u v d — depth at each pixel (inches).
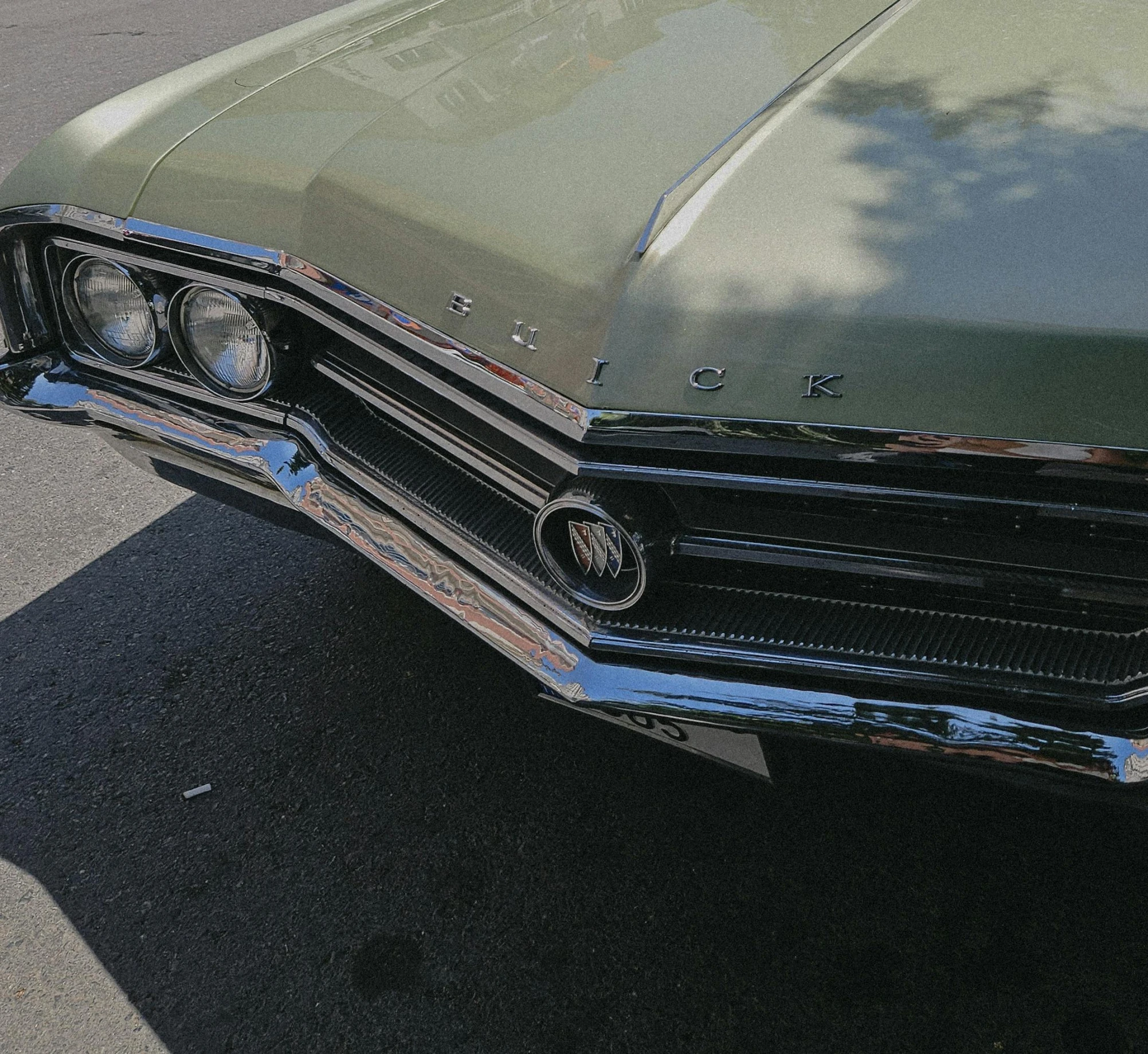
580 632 61.0
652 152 63.1
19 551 111.8
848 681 56.4
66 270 75.2
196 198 69.3
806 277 54.2
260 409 72.8
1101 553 52.5
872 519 56.0
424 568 66.9
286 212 66.2
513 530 65.1
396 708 91.7
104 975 73.0
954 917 73.5
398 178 64.4
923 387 51.0
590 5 80.0
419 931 74.7
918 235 54.8
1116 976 69.4
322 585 105.3
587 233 58.7
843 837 79.2
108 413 76.6
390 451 69.7
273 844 81.1
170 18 287.0
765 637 58.1
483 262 59.6
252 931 75.3
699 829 80.6
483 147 65.6
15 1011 71.2
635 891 76.6
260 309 68.1
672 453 55.6
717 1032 68.0
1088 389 49.2
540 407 56.9
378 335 63.5
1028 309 50.9
